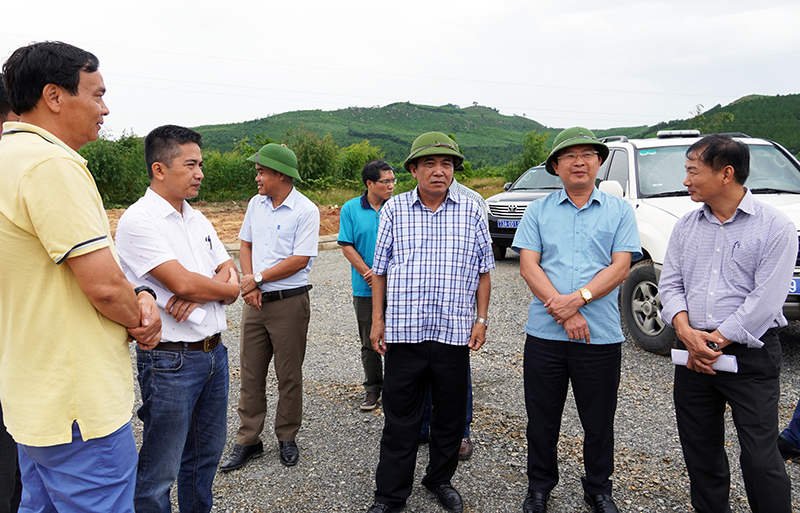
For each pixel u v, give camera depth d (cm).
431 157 262
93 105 172
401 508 273
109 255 164
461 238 271
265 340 327
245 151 3036
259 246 338
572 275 266
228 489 294
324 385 445
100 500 169
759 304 221
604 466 264
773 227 225
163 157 226
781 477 221
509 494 285
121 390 174
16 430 160
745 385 228
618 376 267
